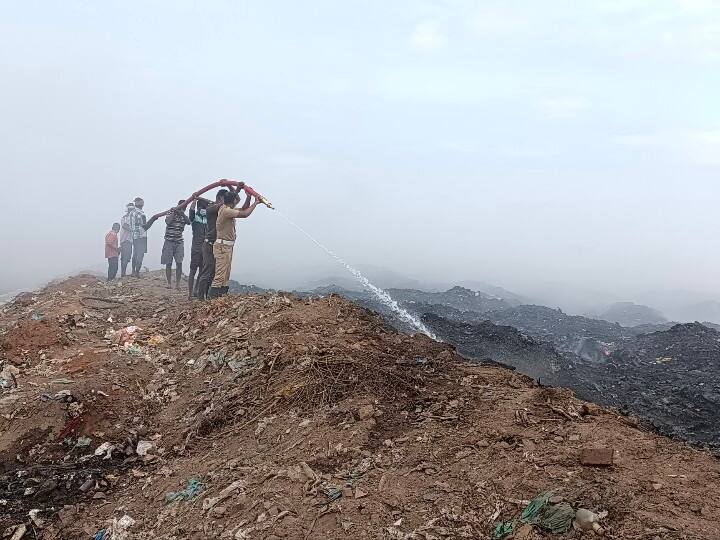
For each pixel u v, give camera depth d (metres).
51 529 4.37
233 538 3.70
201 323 8.42
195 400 6.27
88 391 6.23
